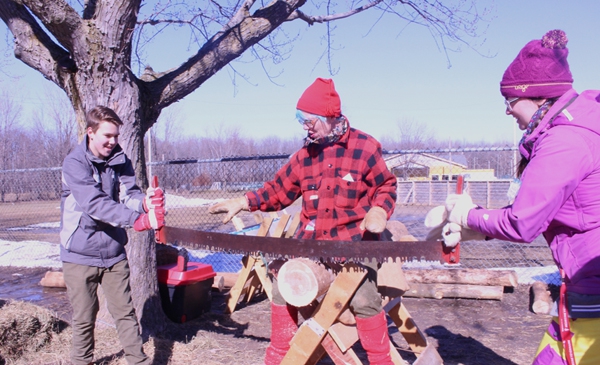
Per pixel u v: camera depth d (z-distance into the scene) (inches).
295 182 134.9
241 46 214.8
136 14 194.2
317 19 256.7
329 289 121.8
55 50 201.2
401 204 687.7
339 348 129.0
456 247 103.8
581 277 87.7
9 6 198.4
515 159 285.4
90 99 196.7
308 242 113.7
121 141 199.0
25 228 692.7
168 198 688.4
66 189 153.1
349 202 125.0
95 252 152.1
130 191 158.9
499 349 198.2
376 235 128.3
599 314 86.5
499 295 260.8
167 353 187.9
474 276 268.4
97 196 144.6
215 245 125.2
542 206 84.1
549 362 92.7
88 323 156.6
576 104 88.7
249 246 119.8
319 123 123.0
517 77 93.1
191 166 419.2
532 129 93.2
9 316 185.6
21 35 201.0
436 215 106.7
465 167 660.7
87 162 150.3
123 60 195.6
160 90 213.9
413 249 107.0
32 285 328.8
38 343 189.6
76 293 153.5
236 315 246.4
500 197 550.6
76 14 183.0
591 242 86.6
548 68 90.6
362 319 126.7
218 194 431.2
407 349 195.8
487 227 91.5
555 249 91.7
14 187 1002.7
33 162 1428.4
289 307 133.8
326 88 122.6
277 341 134.1
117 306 157.2
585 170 84.4
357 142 126.4
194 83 216.8
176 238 134.6
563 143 84.8
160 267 231.3
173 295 226.5
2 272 372.2
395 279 147.0
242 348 198.4
